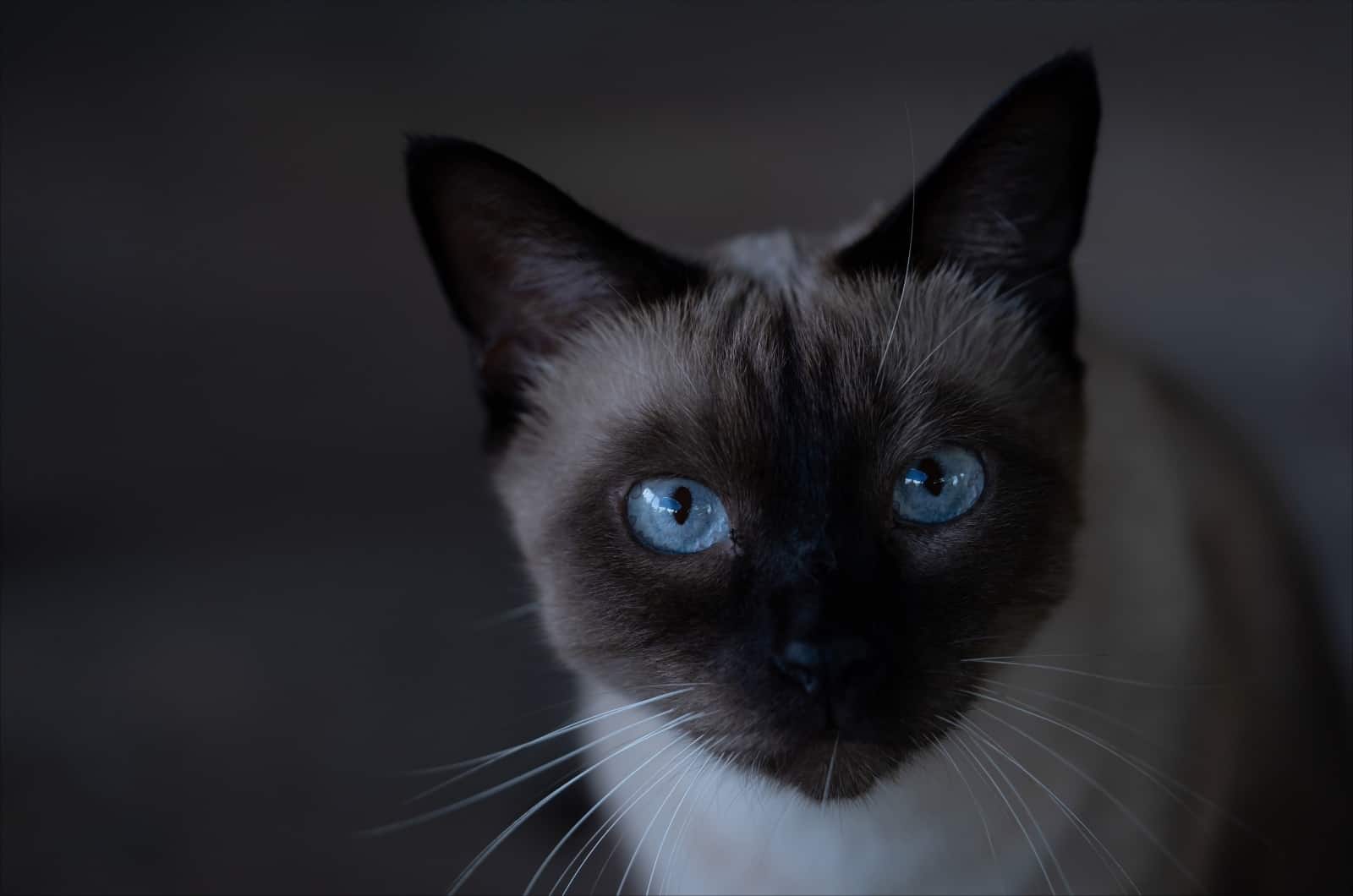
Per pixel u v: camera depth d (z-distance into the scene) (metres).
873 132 0.85
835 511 0.36
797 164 0.82
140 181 0.85
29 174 0.85
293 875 0.45
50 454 0.62
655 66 0.97
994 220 0.39
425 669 0.52
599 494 0.37
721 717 0.36
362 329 0.72
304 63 0.98
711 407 0.37
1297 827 0.43
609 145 0.86
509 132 0.89
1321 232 0.73
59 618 0.54
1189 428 0.44
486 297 0.40
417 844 0.46
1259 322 0.65
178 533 0.58
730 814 0.38
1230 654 0.41
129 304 0.73
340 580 0.55
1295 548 0.46
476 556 0.56
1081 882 0.38
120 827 0.46
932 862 0.38
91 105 0.93
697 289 0.39
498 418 0.41
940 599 0.36
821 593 0.35
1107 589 0.39
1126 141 0.84
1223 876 0.41
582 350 0.39
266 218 0.82
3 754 0.49
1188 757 0.39
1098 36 0.96
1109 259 0.71
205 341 0.71
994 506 0.36
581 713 0.42
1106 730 0.38
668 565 0.36
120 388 0.67
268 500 0.60
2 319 0.72
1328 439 0.57
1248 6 0.98
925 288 0.38
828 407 0.36
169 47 0.99
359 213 0.82
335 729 0.50
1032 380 0.38
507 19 1.03
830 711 0.35
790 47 0.99
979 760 0.37
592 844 0.43
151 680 0.51
